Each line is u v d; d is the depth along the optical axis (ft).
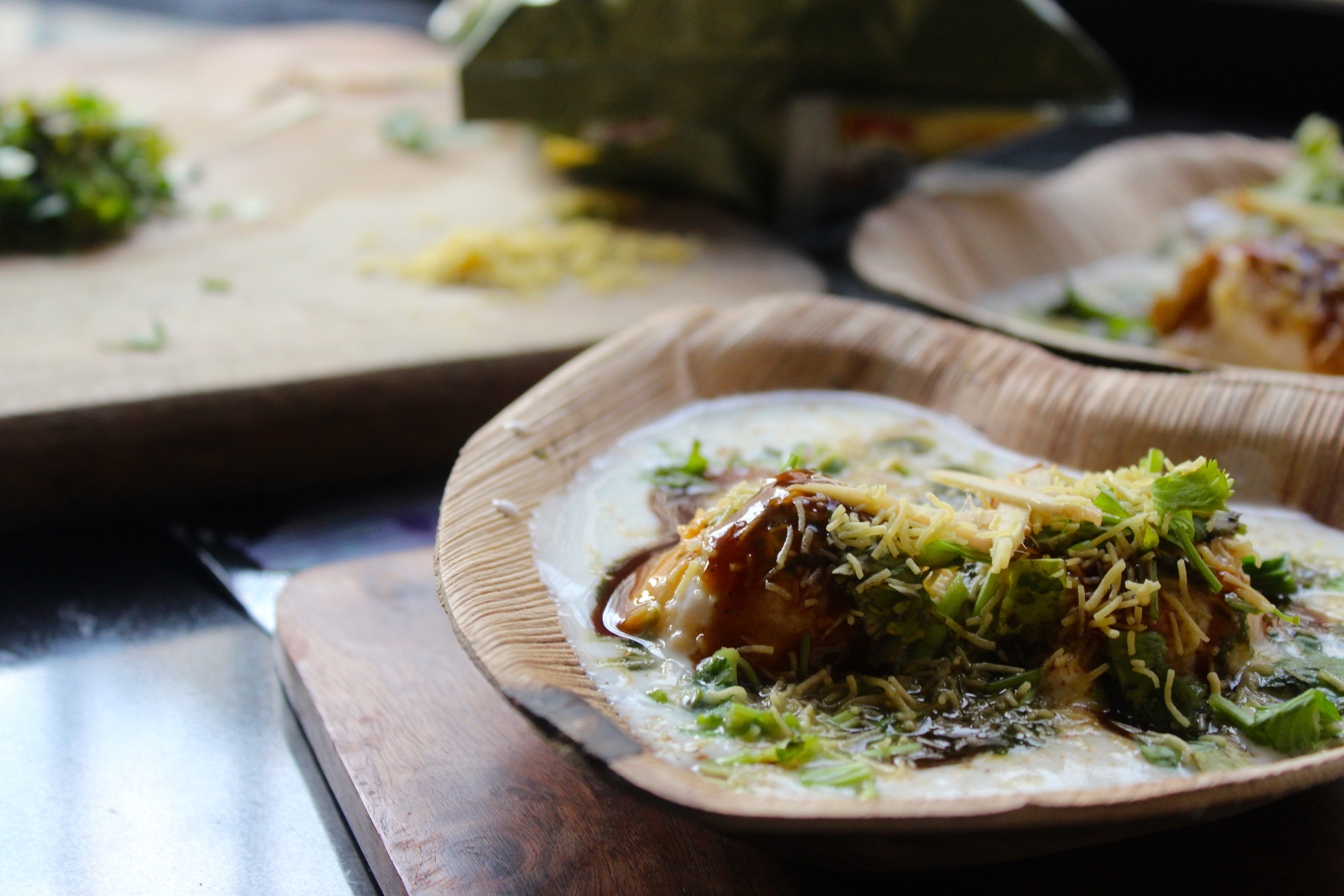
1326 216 2.23
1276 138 2.82
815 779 1.33
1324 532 1.58
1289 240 2.05
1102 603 1.40
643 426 1.66
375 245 2.24
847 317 1.77
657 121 2.32
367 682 1.52
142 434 1.77
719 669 1.40
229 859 1.44
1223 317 2.00
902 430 1.70
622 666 1.42
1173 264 2.41
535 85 2.23
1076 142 2.88
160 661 1.62
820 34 2.22
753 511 1.42
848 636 1.41
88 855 1.44
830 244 2.41
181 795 1.49
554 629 1.43
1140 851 1.39
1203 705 1.40
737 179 2.41
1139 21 3.07
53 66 3.21
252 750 1.53
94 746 1.53
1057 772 1.36
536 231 2.30
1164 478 1.42
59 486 1.76
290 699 1.56
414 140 2.64
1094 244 2.42
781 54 2.23
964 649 1.41
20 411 1.73
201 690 1.59
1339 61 2.87
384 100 2.99
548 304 2.06
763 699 1.40
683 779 1.25
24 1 4.03
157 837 1.46
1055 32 2.24
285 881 1.42
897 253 2.15
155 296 2.05
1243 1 2.94
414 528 1.79
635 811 1.42
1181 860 1.38
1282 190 2.38
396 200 2.43
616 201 2.40
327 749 1.48
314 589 1.63
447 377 1.87
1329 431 1.59
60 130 2.26
